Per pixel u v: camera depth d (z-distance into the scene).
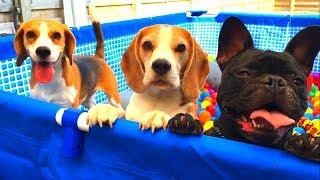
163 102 0.53
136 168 0.33
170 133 0.31
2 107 0.41
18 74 0.77
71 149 0.36
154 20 1.09
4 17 1.01
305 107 0.37
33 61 0.65
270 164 0.26
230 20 0.43
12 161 0.42
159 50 0.51
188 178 0.31
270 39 1.15
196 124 0.30
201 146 0.29
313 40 0.39
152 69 0.50
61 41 0.67
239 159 0.28
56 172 0.39
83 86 0.75
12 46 0.75
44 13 1.11
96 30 0.83
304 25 1.09
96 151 0.35
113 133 0.34
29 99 0.39
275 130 0.33
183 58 0.53
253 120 0.34
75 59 0.76
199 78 0.56
